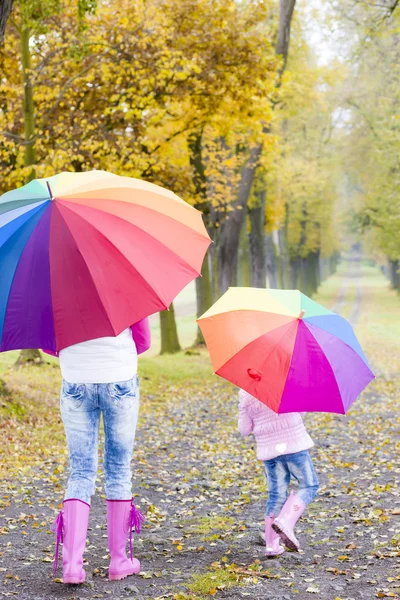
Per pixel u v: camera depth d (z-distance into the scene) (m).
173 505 7.07
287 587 4.30
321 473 8.54
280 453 4.95
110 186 4.07
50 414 12.13
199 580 4.39
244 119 18.58
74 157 15.24
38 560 4.89
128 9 16.27
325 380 4.36
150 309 3.78
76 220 3.85
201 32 17.05
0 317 3.81
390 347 28.47
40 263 3.79
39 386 14.59
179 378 20.14
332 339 4.46
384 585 4.29
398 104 31.25
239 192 24.30
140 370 20.28
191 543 5.56
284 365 4.37
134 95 16.28
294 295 4.73
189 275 3.89
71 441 4.23
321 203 51.69
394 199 38.28
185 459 9.64
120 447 4.29
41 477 8.05
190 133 20.77
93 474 4.28
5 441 9.77
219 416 14.18
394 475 8.08
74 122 16.12
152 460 9.52
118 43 16.11
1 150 15.80
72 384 4.16
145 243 3.88
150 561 4.98
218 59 17.06
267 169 27.88
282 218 40.78
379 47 29.31
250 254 32.09
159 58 16.22
